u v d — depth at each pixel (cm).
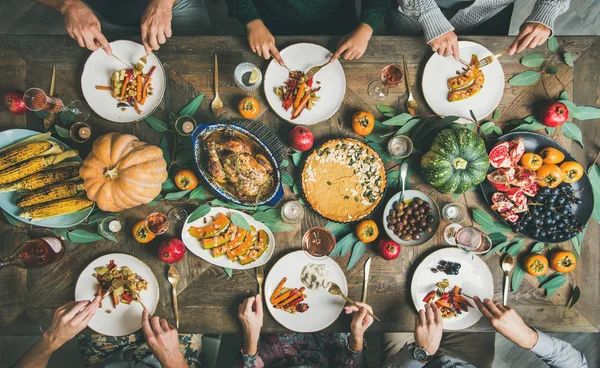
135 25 222
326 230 176
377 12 184
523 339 178
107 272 177
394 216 176
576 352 188
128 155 160
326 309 182
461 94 182
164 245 171
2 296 178
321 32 232
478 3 188
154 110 181
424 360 178
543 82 187
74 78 181
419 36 186
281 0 205
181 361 179
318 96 183
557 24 288
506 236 185
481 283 184
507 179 173
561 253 180
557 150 178
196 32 219
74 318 165
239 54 183
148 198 165
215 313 181
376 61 185
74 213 173
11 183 167
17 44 180
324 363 202
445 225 185
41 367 177
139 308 179
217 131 167
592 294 187
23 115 180
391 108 184
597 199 184
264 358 200
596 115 183
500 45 186
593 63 188
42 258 166
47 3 175
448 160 165
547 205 175
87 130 175
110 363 189
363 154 178
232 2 183
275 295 180
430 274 183
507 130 187
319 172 179
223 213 179
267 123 183
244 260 178
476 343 208
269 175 169
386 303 184
